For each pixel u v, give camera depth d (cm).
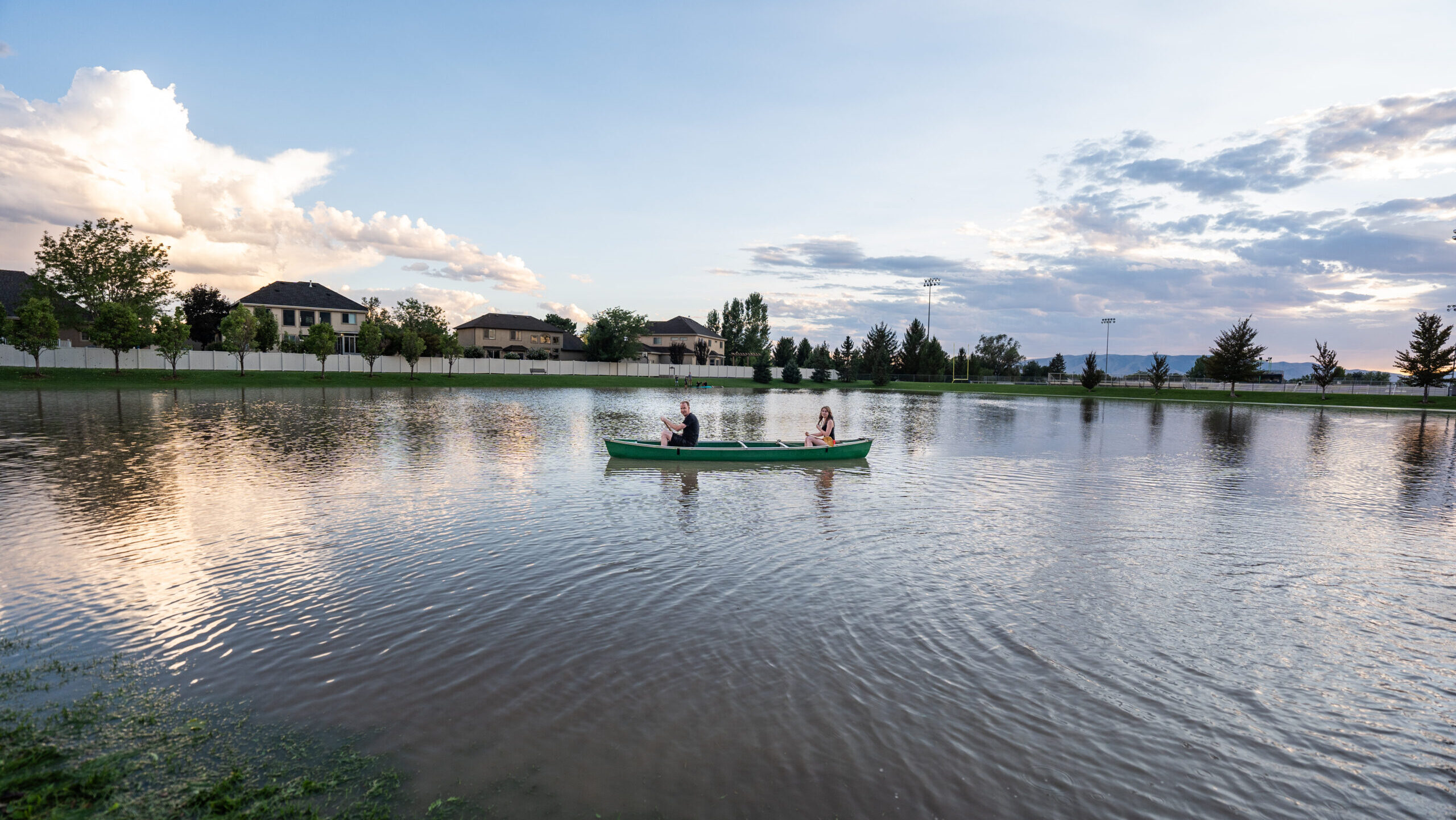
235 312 5531
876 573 864
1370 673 606
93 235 5791
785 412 3950
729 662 598
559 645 626
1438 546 1036
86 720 490
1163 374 7338
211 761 442
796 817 395
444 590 771
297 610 708
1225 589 823
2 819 376
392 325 6969
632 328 8894
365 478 1462
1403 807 425
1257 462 2011
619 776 430
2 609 701
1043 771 450
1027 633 676
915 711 521
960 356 11125
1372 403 5941
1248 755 477
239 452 1791
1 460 1598
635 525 1091
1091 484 1566
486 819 386
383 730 480
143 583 783
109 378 4675
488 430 2495
